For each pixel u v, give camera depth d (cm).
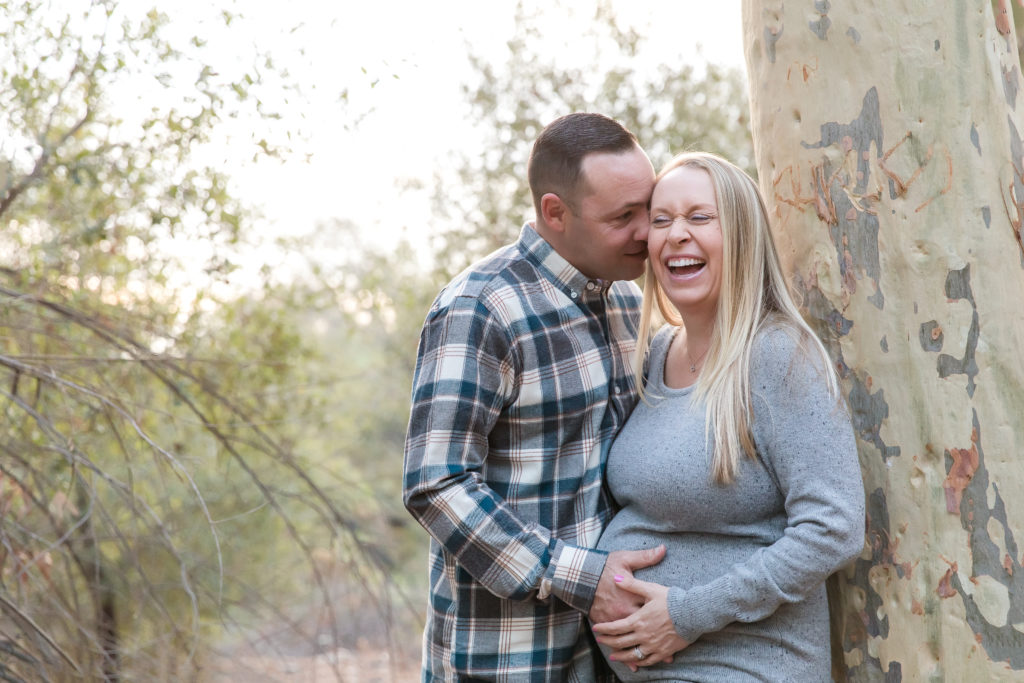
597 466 196
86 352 398
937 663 176
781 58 188
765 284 181
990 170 171
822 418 166
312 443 566
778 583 165
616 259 197
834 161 182
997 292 170
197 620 341
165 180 393
